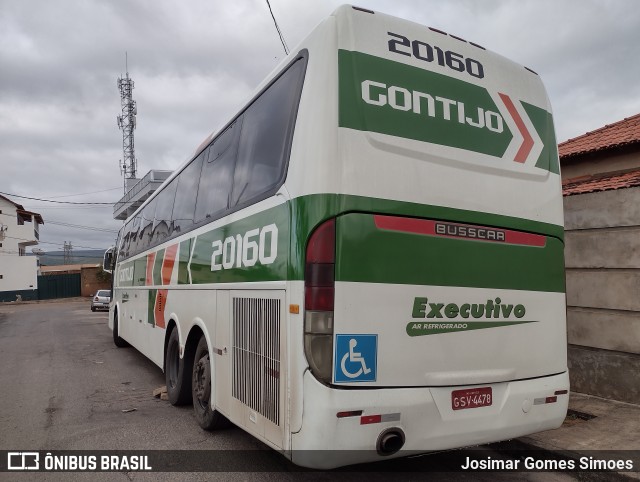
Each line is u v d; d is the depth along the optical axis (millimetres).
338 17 3477
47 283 50625
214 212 5059
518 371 3781
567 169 8242
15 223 52656
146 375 8672
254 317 3826
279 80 3992
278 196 3578
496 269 3732
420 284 3377
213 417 4941
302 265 3180
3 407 6445
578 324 6410
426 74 3705
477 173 3752
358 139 3311
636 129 7840
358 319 3146
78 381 8156
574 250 6457
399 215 3354
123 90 39969
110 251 14492
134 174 39219
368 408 3100
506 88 4125
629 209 5895
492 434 3588
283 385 3309
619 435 4863
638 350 5785
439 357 3412
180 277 6105
